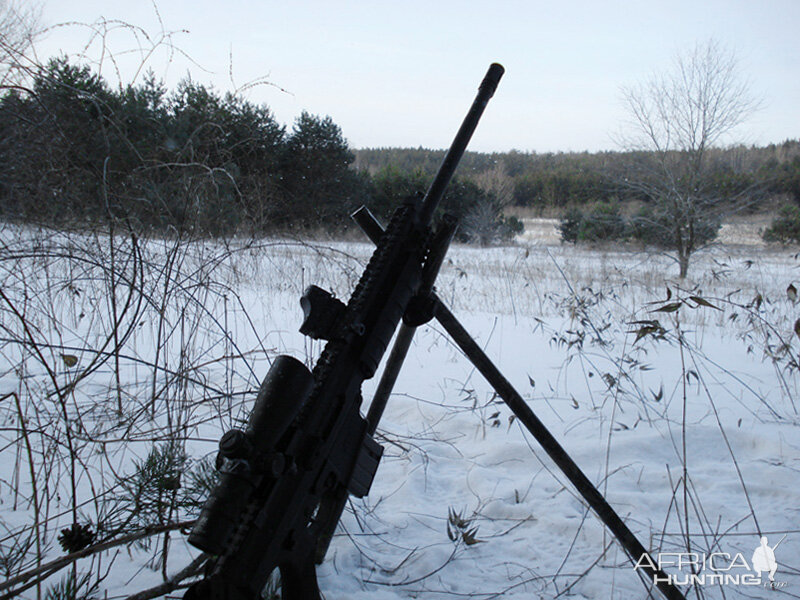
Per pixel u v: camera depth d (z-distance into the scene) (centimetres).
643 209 1916
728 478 332
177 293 335
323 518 155
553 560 255
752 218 2378
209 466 242
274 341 571
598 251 1844
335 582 233
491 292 1001
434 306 184
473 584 237
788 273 1378
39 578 174
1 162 289
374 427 219
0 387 357
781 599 229
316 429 144
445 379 513
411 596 228
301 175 2041
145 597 183
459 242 2686
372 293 163
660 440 378
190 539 118
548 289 1044
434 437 394
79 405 336
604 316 795
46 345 250
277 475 126
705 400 465
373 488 325
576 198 4350
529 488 319
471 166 6888
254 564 123
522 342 665
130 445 313
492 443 377
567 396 477
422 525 283
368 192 2619
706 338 691
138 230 316
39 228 308
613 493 313
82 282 509
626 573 244
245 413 297
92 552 179
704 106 1506
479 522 288
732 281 1176
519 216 4325
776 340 664
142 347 469
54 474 288
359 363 158
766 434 385
